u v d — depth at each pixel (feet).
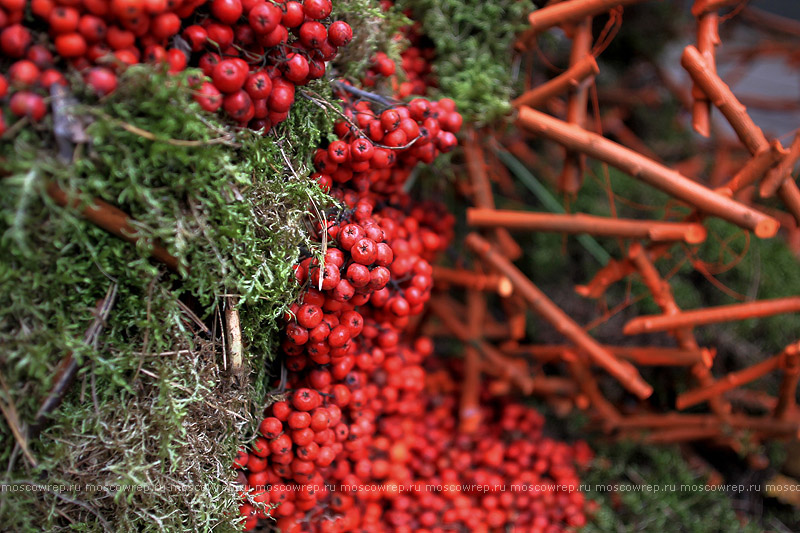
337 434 1.49
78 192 1.24
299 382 1.49
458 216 2.23
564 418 2.03
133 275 1.30
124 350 1.33
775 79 3.61
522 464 1.85
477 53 1.69
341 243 1.36
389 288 1.51
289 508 1.47
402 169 1.56
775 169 1.54
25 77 1.19
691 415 2.01
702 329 2.10
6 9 1.18
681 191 1.57
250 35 1.30
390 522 1.69
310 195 1.38
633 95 2.63
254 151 1.33
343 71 1.53
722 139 2.69
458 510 1.73
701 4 1.55
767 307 1.65
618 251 2.17
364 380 1.56
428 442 1.83
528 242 2.27
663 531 1.85
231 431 1.39
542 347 1.94
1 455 1.29
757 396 2.04
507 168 2.31
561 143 1.61
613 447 1.98
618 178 2.35
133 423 1.33
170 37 1.27
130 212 1.29
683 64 1.57
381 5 1.62
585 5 1.57
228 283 1.32
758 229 1.55
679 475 1.94
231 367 1.38
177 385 1.34
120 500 1.33
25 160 1.20
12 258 1.24
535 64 2.08
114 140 1.23
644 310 2.08
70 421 1.31
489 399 2.03
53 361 1.29
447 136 1.51
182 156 1.26
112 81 1.21
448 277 1.85
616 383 2.04
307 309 1.36
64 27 1.19
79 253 1.28
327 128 1.45
